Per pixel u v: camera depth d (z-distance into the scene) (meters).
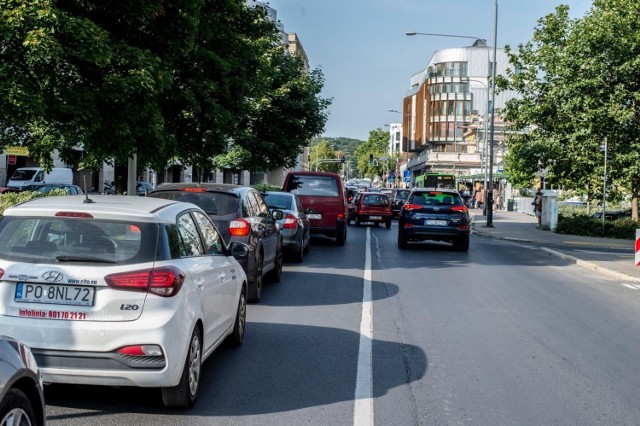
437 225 20.81
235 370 6.72
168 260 5.25
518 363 7.29
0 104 13.85
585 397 6.09
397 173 142.50
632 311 11.06
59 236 5.20
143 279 5.03
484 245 24.42
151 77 14.79
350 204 41.69
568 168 32.50
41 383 3.74
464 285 13.45
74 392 5.85
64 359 4.92
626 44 29.95
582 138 31.23
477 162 93.38
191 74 18.58
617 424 5.37
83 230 5.22
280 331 8.66
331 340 8.20
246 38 21.12
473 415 5.51
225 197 10.59
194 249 6.03
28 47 12.77
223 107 19.75
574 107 30.92
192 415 5.34
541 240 26.75
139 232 5.26
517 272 16.06
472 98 106.94
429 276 14.76
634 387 6.46
